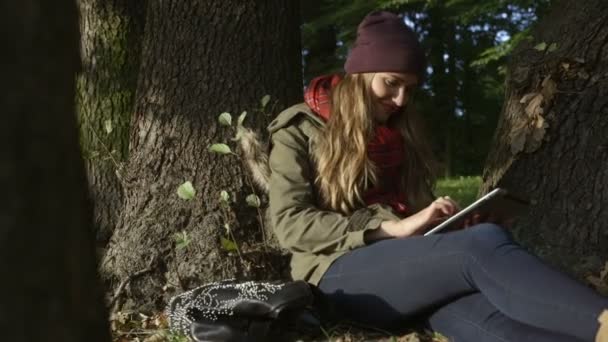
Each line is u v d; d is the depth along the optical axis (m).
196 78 4.01
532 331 2.53
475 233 2.71
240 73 4.02
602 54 3.62
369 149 3.09
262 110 3.88
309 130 3.13
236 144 3.95
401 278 2.85
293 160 3.07
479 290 2.74
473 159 19.64
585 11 3.71
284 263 3.88
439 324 2.90
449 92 18.59
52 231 1.33
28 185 1.30
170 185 3.95
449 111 18.73
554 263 3.48
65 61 1.37
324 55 15.38
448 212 2.94
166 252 3.85
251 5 4.05
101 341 1.45
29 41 1.31
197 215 3.88
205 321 2.91
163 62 4.07
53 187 1.33
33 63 1.31
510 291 2.54
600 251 3.46
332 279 3.02
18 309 1.29
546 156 3.63
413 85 3.10
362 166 3.05
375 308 2.96
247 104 4.01
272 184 3.09
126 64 5.00
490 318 2.71
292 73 4.20
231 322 2.89
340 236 2.97
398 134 3.20
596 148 3.54
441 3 15.17
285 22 4.18
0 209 1.27
